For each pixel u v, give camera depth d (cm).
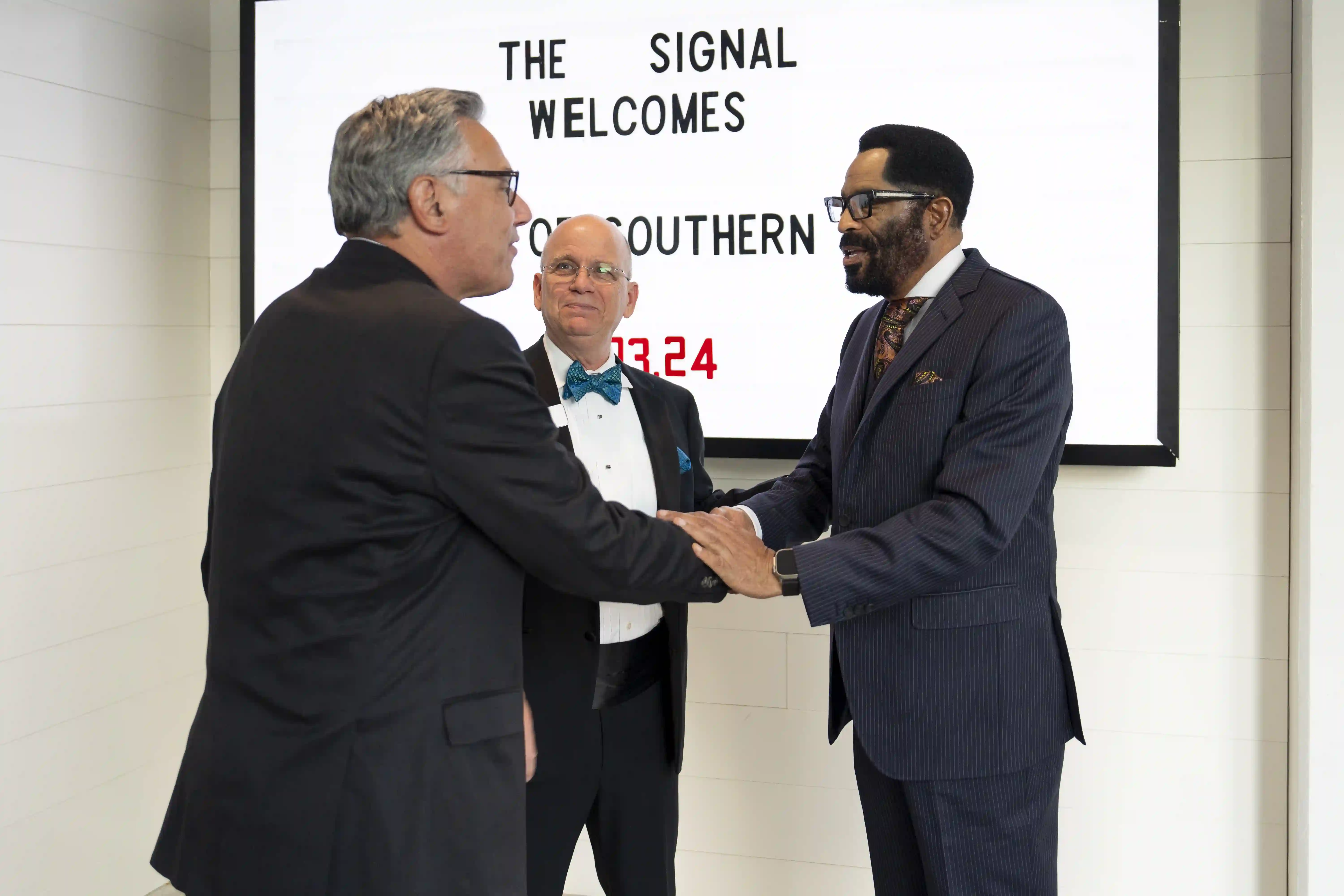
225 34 294
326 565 133
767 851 270
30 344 242
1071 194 241
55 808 250
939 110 247
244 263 281
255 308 282
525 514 138
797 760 268
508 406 137
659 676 196
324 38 276
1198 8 240
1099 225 241
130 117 269
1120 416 241
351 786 130
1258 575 243
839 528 190
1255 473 242
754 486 241
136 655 273
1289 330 239
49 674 248
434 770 133
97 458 260
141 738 275
